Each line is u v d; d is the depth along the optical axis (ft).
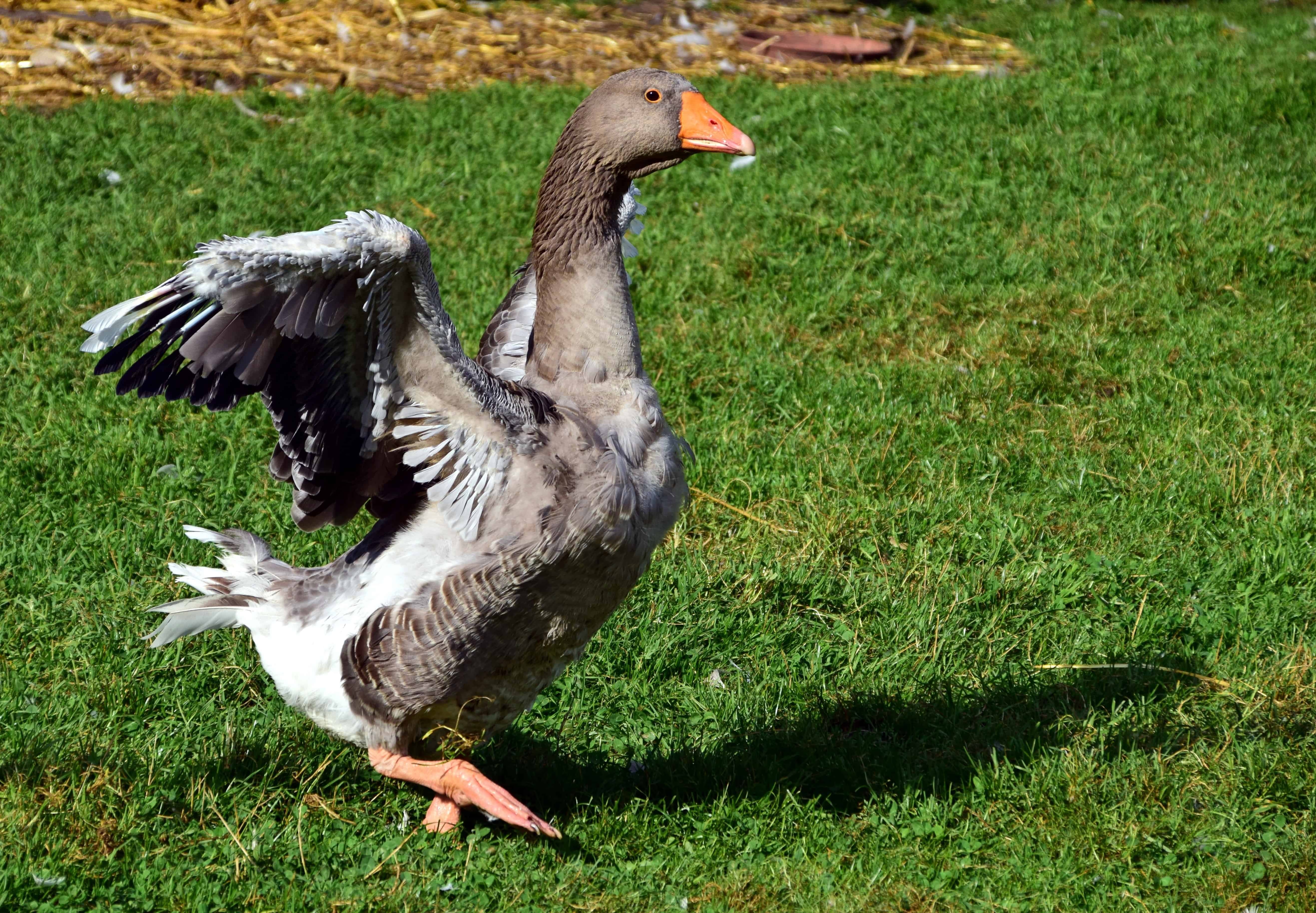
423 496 14.65
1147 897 14.28
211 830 14.92
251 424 24.23
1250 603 19.90
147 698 17.25
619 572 14.60
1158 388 25.91
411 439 14.06
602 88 15.07
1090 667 18.40
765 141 37.70
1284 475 22.63
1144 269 30.99
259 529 21.07
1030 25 51.24
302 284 12.74
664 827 15.65
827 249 31.55
